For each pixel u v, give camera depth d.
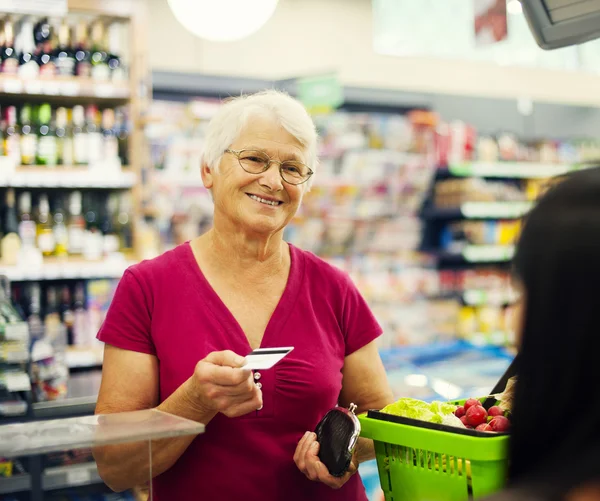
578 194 0.82
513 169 7.18
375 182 6.71
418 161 6.85
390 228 6.92
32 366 3.35
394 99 6.96
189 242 1.98
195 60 6.77
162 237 5.93
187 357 1.80
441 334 6.73
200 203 5.98
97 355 3.88
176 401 1.63
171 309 1.84
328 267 2.02
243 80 6.08
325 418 1.74
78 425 1.39
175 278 1.87
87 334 3.98
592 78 8.71
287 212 1.87
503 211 7.04
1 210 3.90
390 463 1.62
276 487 1.78
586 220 0.79
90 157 4.00
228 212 1.84
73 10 3.91
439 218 7.36
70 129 4.03
